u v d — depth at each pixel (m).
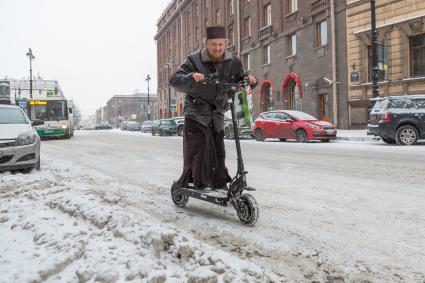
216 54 3.45
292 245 2.78
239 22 33.56
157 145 14.72
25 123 7.22
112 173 6.69
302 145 13.31
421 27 16.89
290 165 7.50
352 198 4.34
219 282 1.92
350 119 20.48
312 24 23.45
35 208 3.53
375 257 2.53
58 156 10.26
